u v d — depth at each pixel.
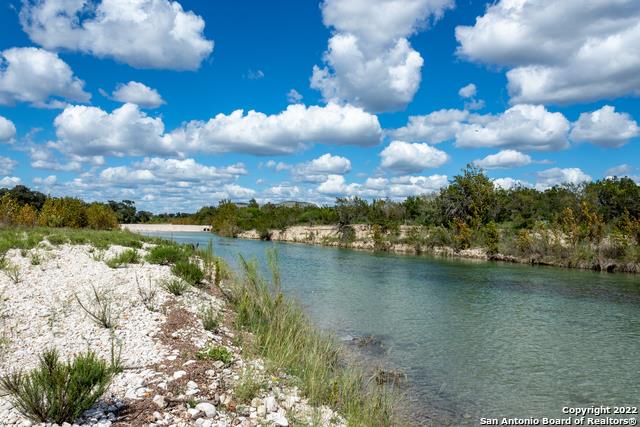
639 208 49.53
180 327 11.31
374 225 56.81
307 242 64.44
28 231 31.95
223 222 86.81
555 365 12.47
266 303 13.80
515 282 27.70
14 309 11.34
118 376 7.82
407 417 8.79
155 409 6.68
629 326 16.84
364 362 12.09
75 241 27.33
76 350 9.07
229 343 10.94
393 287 24.70
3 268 15.88
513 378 11.45
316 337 11.66
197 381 7.96
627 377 11.66
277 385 8.48
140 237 38.75
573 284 27.23
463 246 48.66
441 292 23.53
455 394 10.28
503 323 17.08
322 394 8.43
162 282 16.25
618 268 34.88
